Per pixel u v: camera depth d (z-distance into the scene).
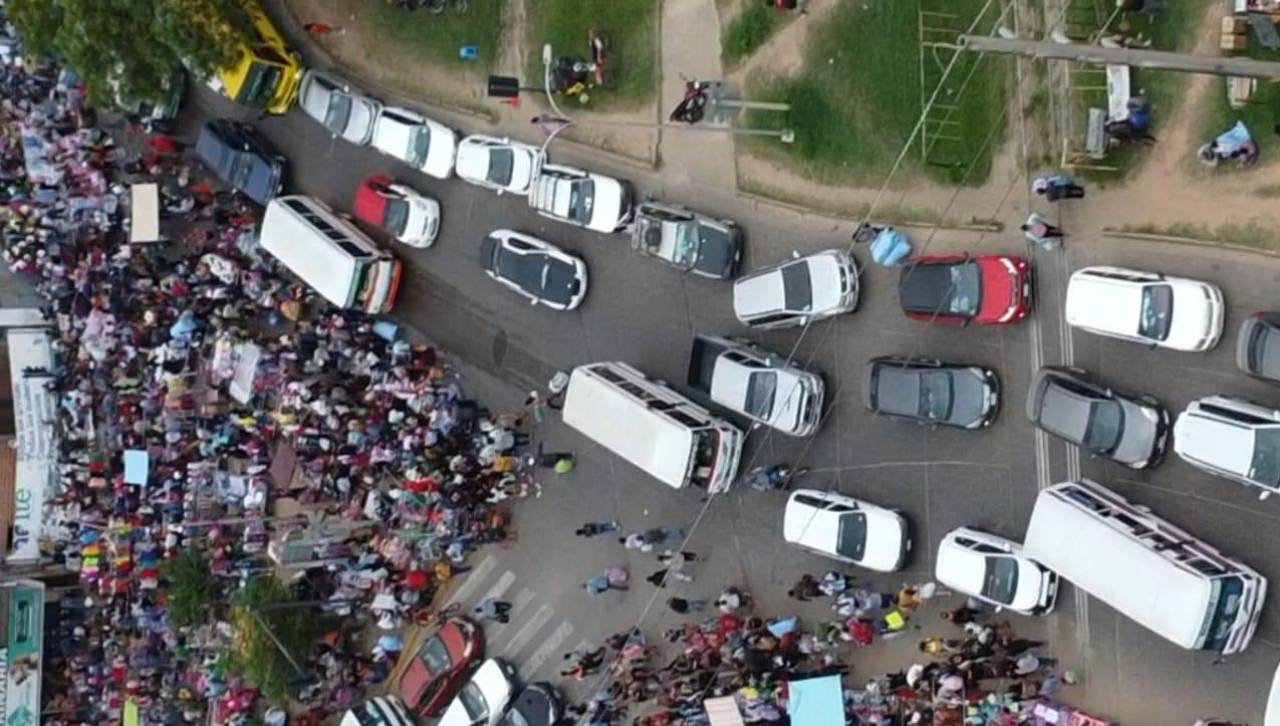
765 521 56.12
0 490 74.81
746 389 53.56
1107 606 47.19
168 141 71.06
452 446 62.72
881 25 51.25
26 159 72.81
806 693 50.81
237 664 64.31
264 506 66.38
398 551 63.19
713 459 54.22
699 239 55.38
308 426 64.50
